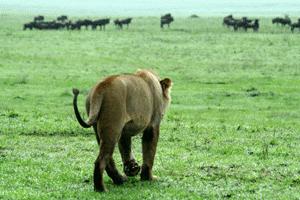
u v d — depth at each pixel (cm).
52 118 3456
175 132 3073
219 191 1884
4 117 3412
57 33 11944
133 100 1820
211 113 4244
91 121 1741
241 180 2050
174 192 1848
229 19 13675
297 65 7419
